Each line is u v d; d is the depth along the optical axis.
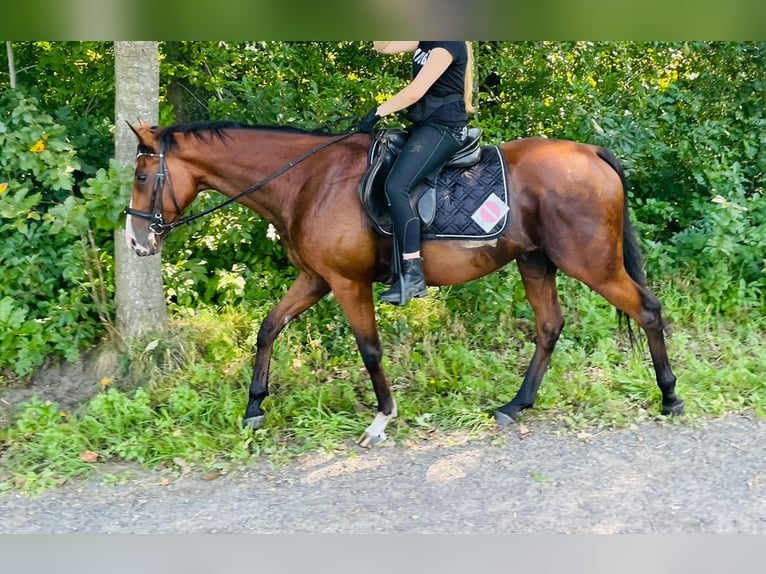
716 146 6.11
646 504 3.41
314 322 5.36
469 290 5.44
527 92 6.55
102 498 3.60
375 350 4.03
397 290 3.70
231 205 5.43
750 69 6.37
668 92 6.39
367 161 3.83
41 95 5.84
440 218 3.79
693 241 5.86
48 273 5.16
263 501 3.55
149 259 4.86
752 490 3.49
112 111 5.97
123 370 4.79
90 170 5.51
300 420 4.25
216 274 5.65
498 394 4.60
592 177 3.85
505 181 3.84
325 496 3.58
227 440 4.09
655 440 4.02
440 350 5.19
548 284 4.31
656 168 6.42
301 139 3.97
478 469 3.78
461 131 3.77
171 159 3.88
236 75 6.08
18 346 4.75
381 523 3.33
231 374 4.79
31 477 3.72
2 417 4.43
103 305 4.91
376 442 4.07
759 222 5.75
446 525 3.30
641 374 4.65
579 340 5.30
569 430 4.17
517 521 3.31
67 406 4.61
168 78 6.04
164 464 3.93
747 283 5.88
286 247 4.09
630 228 4.09
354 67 6.58
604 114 6.11
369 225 3.78
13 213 4.55
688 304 5.58
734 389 4.53
